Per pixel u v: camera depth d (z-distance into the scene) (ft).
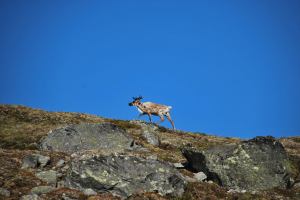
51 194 315.99
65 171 362.94
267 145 399.24
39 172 349.20
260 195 354.33
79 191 327.88
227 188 376.27
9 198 302.45
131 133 577.02
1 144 473.26
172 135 611.06
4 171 343.87
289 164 401.70
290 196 366.22
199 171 404.77
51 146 448.24
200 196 339.77
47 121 621.72
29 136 504.43
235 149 395.34
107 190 336.90
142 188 339.77
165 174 350.64
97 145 451.94
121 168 348.59
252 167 385.50
